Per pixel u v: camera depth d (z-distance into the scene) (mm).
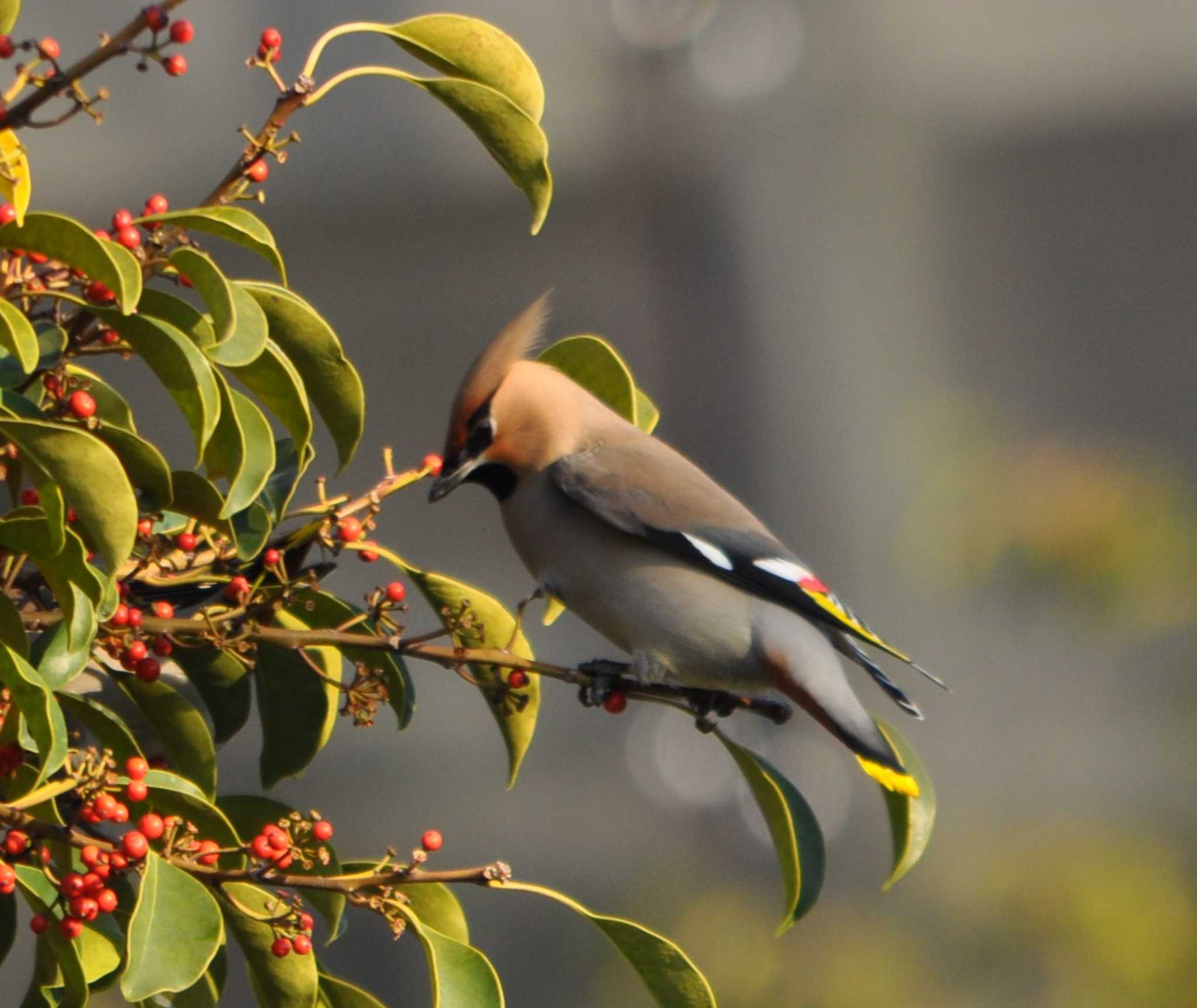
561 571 5770
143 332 3584
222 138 12898
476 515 12719
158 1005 4074
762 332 13898
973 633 13469
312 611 4438
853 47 14094
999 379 14125
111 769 3674
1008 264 14281
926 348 14133
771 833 4492
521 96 4238
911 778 5105
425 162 13414
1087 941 11805
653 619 5621
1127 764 13031
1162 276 14320
